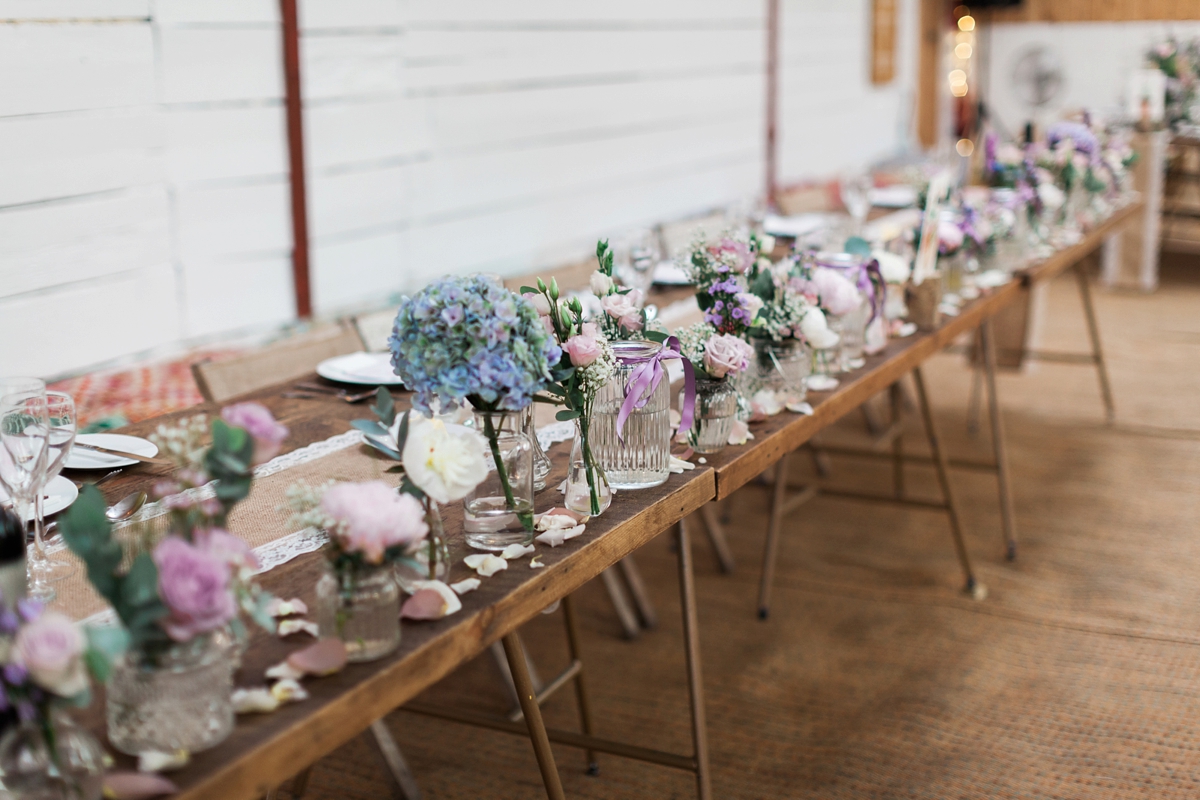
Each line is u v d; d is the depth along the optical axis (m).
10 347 3.36
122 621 0.95
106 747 1.01
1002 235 3.26
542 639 2.91
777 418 2.03
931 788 2.22
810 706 2.55
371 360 2.28
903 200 4.57
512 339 1.29
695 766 1.93
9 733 0.89
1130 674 2.66
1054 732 2.42
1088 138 4.04
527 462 1.40
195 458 1.02
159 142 3.72
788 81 7.93
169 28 3.68
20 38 3.25
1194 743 2.37
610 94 6.03
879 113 9.38
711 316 1.83
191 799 0.93
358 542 1.08
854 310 2.32
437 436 1.23
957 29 9.91
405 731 2.48
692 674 1.92
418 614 1.22
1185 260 7.88
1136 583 3.17
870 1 8.85
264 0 3.98
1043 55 9.62
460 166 5.06
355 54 4.41
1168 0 9.02
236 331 4.11
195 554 0.95
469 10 4.96
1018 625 2.93
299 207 4.25
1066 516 3.68
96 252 3.57
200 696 0.98
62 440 1.41
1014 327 4.65
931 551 3.43
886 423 4.68
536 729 1.60
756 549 3.48
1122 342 5.86
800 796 2.21
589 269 3.18
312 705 1.06
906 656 2.78
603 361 1.48
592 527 1.49
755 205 3.53
